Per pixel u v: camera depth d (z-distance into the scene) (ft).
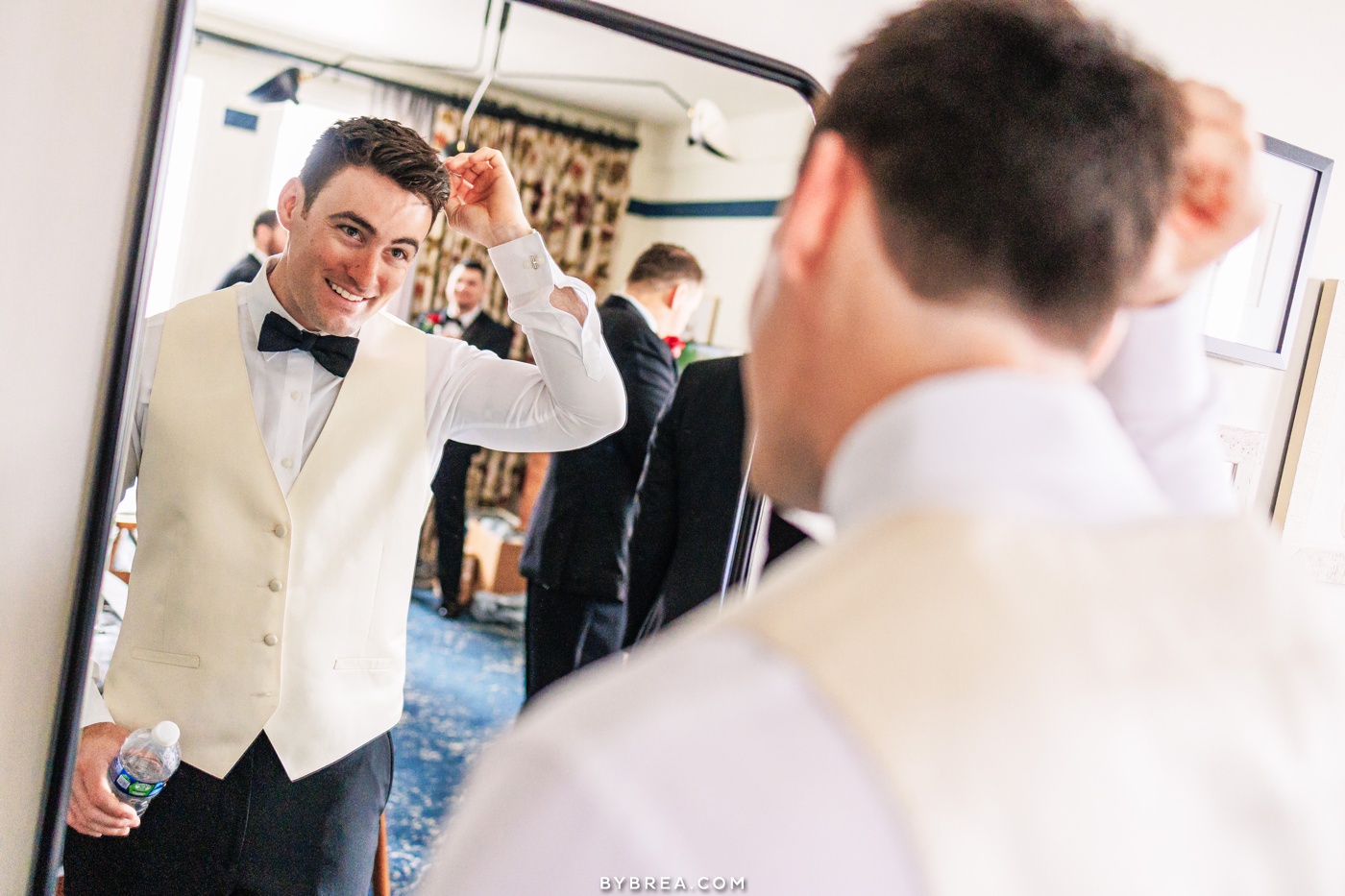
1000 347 1.22
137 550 3.23
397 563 3.61
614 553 3.98
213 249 3.21
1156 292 2.06
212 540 3.32
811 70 4.28
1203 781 1.03
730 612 1.14
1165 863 0.98
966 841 0.90
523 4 3.51
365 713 3.60
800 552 4.42
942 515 1.07
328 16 3.27
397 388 3.56
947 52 1.29
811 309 1.34
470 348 3.66
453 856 1.02
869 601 1.02
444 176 3.51
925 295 1.24
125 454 3.17
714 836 0.91
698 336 4.04
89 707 3.20
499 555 3.80
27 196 3.02
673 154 3.88
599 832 0.92
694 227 3.96
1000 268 1.21
